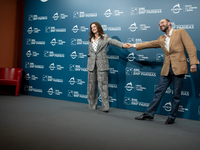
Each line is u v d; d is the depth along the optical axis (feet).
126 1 11.95
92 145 6.45
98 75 11.31
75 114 10.43
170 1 10.75
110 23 12.47
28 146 6.17
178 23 10.58
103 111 11.37
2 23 15.78
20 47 16.63
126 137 7.31
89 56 11.60
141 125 8.94
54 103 13.06
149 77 11.46
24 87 15.88
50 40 14.69
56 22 14.42
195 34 10.21
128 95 12.06
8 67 16.26
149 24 11.35
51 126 8.24
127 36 11.98
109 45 12.51
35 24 15.30
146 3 11.38
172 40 9.07
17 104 12.30
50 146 6.24
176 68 8.97
